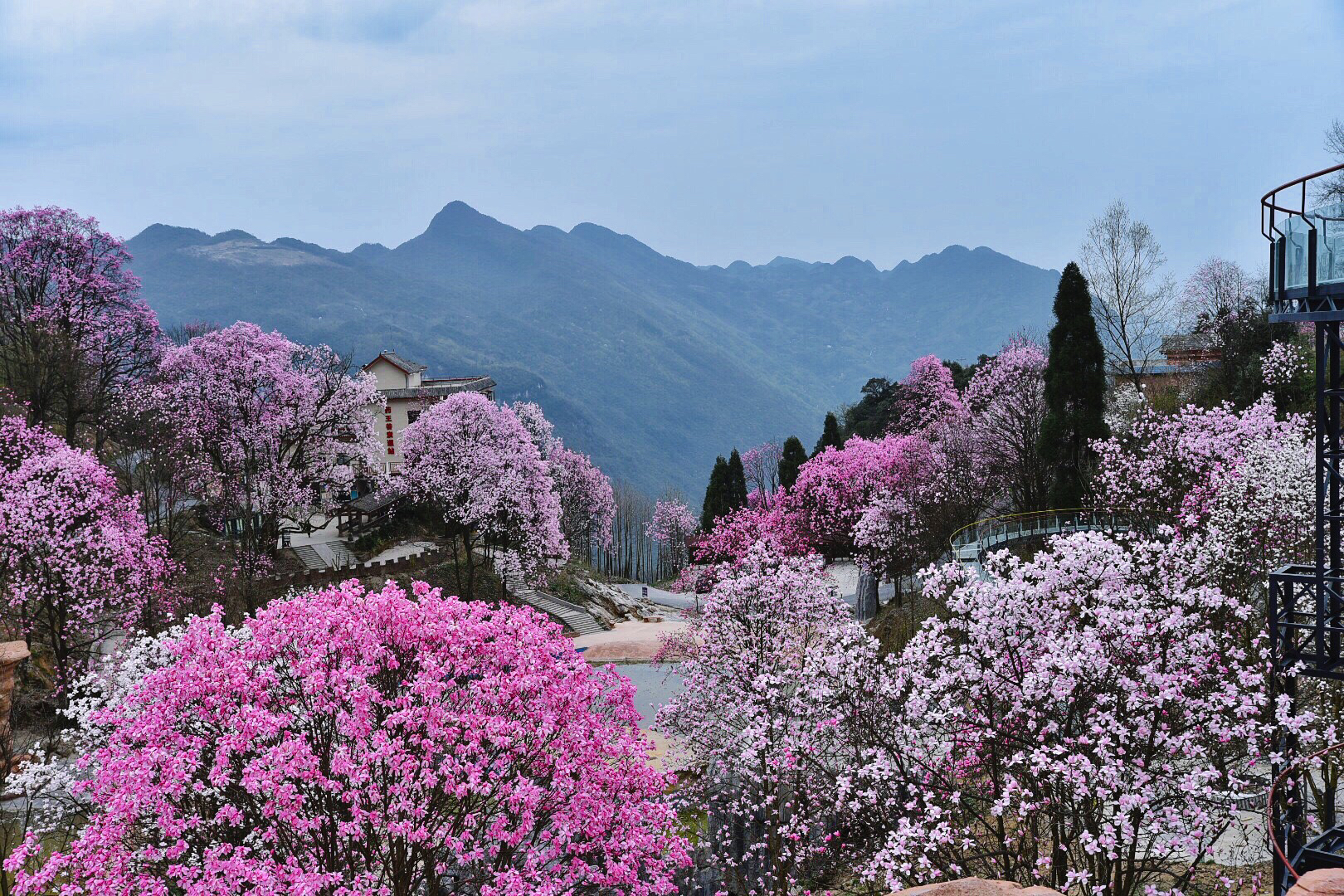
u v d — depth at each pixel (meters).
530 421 77.31
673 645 36.44
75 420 45.88
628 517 104.88
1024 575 15.34
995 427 47.19
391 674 15.59
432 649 15.71
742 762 20.20
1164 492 29.11
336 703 14.44
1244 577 19.84
